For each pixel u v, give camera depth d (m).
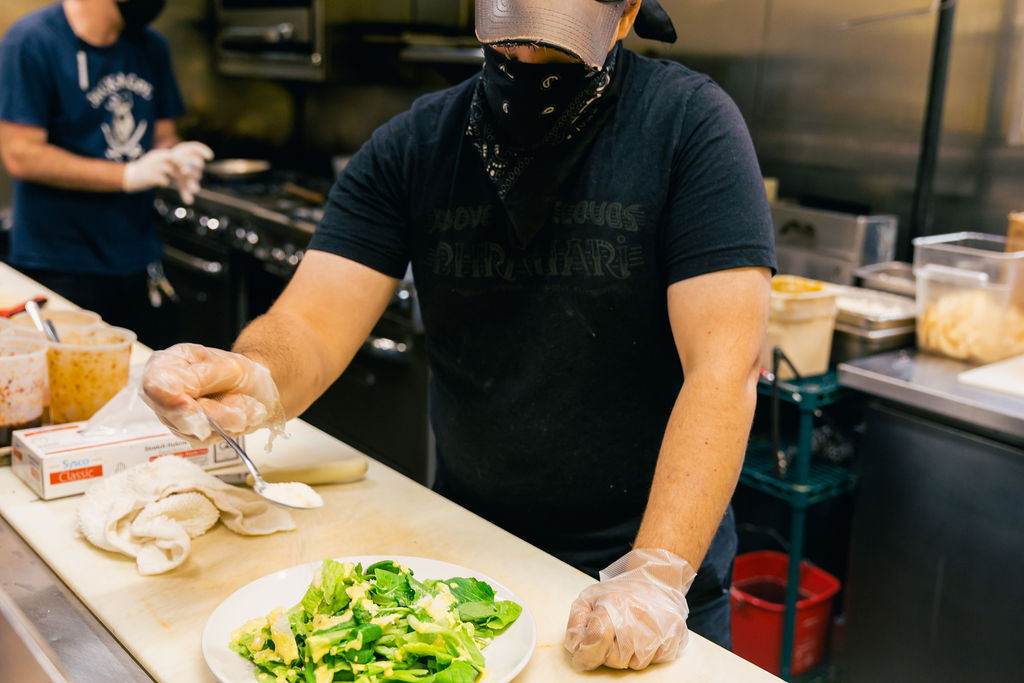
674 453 1.03
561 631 0.94
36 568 1.05
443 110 1.29
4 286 2.11
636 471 1.26
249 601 0.95
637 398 1.23
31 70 2.68
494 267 1.24
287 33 3.80
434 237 1.27
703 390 1.04
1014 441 1.79
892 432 2.00
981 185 2.36
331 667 0.83
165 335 4.07
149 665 0.87
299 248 3.24
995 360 2.06
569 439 1.24
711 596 1.28
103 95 2.86
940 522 1.95
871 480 2.07
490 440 1.28
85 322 1.62
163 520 1.06
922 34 2.40
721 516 1.01
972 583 1.91
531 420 1.25
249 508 1.14
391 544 1.11
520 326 1.24
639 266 1.18
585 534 1.29
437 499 1.24
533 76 1.10
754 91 2.83
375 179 1.29
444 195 1.26
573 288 1.20
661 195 1.16
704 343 1.07
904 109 2.48
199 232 3.80
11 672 0.97
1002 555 1.84
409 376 2.81
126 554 1.06
